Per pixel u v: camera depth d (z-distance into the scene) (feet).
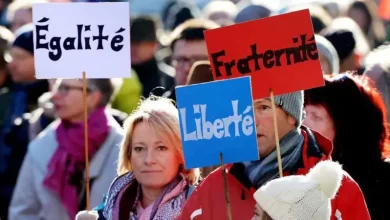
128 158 23.07
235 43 20.97
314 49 20.80
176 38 31.07
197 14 44.55
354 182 20.25
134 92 35.22
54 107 31.50
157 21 38.06
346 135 23.12
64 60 23.65
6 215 31.71
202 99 19.93
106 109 28.53
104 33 23.63
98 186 28.02
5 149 31.89
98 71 23.62
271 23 20.86
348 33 33.01
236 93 19.80
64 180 28.40
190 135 19.98
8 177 31.76
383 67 29.48
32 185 29.01
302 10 20.80
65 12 23.65
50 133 28.86
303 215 17.88
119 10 23.61
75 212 28.27
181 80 31.04
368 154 23.04
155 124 22.45
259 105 20.75
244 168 20.61
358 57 33.40
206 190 20.83
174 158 22.53
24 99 33.37
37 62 23.70
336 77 23.35
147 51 36.65
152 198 22.72
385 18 48.08
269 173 20.48
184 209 20.95
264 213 18.10
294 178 18.12
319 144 20.95
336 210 20.08
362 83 23.36
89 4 23.63
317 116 23.24
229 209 19.79
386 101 29.27
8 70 34.30
